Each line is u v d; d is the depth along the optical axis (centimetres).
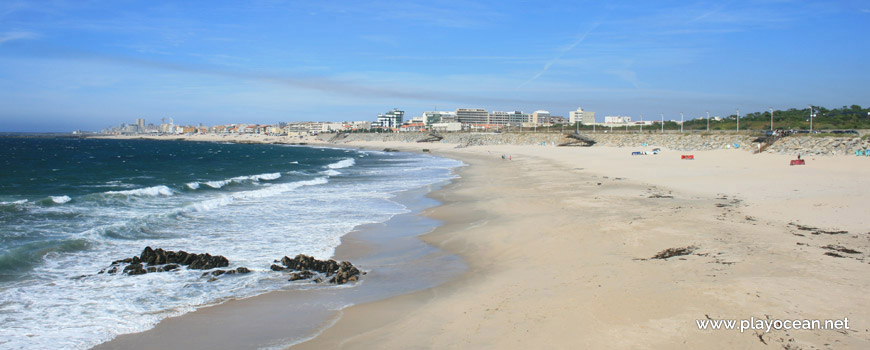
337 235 2061
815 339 791
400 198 3228
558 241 1714
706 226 1764
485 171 5409
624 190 3056
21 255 1570
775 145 6788
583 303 1030
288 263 1530
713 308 935
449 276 1425
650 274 1200
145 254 1559
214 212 2584
